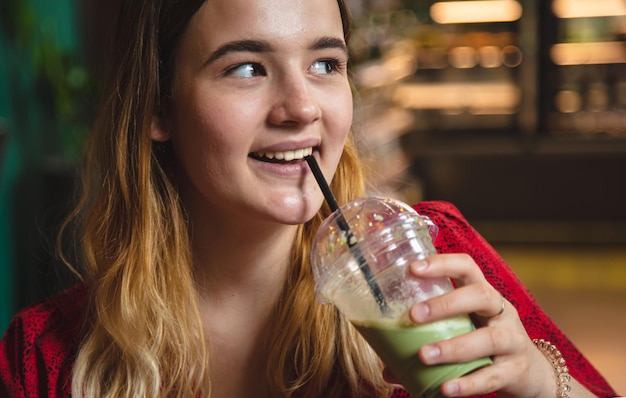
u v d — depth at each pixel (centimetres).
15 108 438
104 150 148
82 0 507
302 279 145
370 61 566
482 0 728
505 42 730
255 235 138
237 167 126
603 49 708
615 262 654
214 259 143
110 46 149
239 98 124
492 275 159
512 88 725
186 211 144
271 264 143
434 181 733
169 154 145
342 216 113
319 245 113
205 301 146
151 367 140
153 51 136
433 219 165
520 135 720
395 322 107
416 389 109
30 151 449
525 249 698
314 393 146
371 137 494
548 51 712
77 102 447
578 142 704
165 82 137
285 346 144
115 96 145
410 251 108
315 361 145
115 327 142
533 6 705
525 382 113
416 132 723
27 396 146
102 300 144
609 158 702
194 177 132
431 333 107
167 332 142
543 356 123
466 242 164
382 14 593
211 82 126
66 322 151
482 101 730
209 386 145
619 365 446
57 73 446
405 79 696
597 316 531
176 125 135
